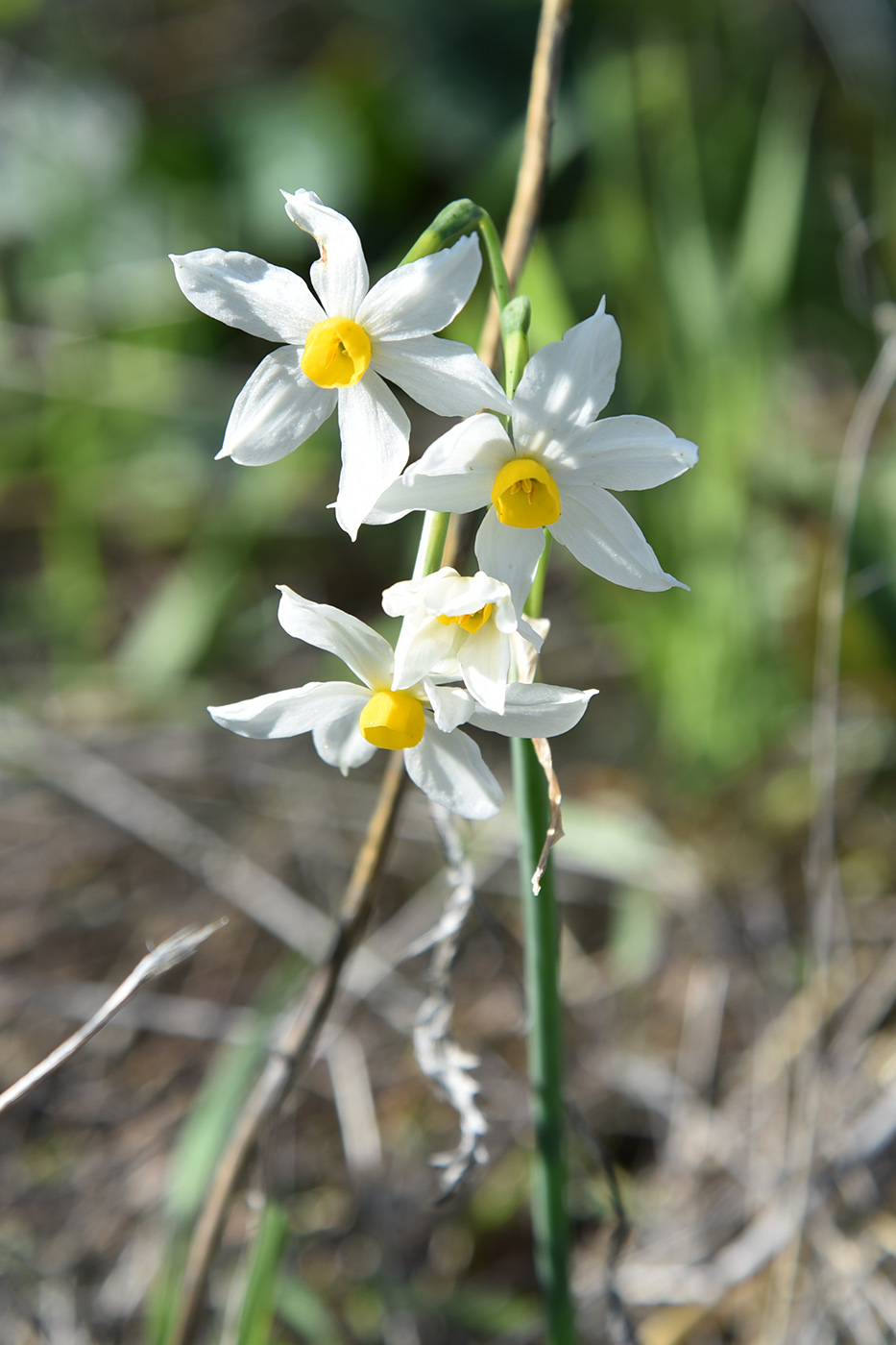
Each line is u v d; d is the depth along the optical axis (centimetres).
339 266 30
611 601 61
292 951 57
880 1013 46
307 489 75
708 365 58
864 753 59
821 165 78
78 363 80
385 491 30
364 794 63
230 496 75
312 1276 43
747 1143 45
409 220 82
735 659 58
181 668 70
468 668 31
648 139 66
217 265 31
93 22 98
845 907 55
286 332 31
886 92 71
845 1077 45
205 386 79
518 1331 41
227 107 87
